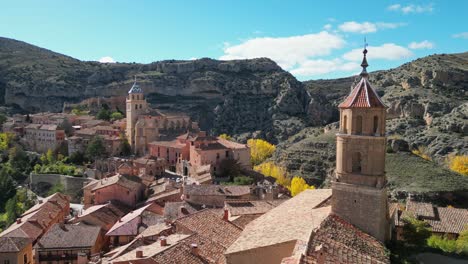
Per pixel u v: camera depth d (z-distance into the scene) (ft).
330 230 127.95
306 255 106.83
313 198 170.19
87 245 256.11
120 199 347.77
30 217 307.37
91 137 577.02
